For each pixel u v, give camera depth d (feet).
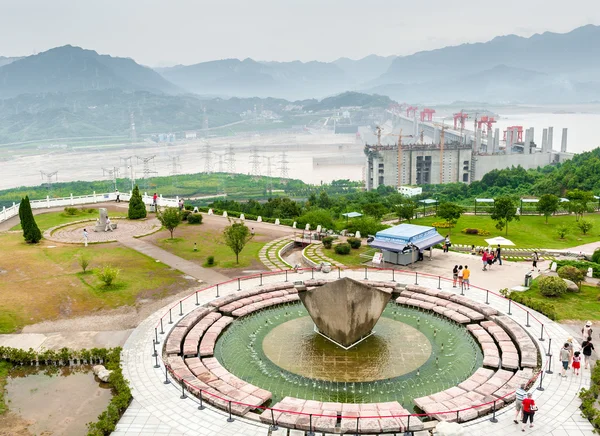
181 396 95.96
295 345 121.29
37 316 136.36
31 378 106.22
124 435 84.64
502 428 84.64
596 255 199.72
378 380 104.27
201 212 295.89
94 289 156.46
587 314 135.95
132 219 267.80
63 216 274.98
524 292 155.02
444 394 94.53
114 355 109.81
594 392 92.89
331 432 84.23
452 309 138.72
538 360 108.68
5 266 180.24
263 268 181.37
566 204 295.28
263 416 87.97
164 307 142.10
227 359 114.21
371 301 117.80
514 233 261.03
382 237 188.03
